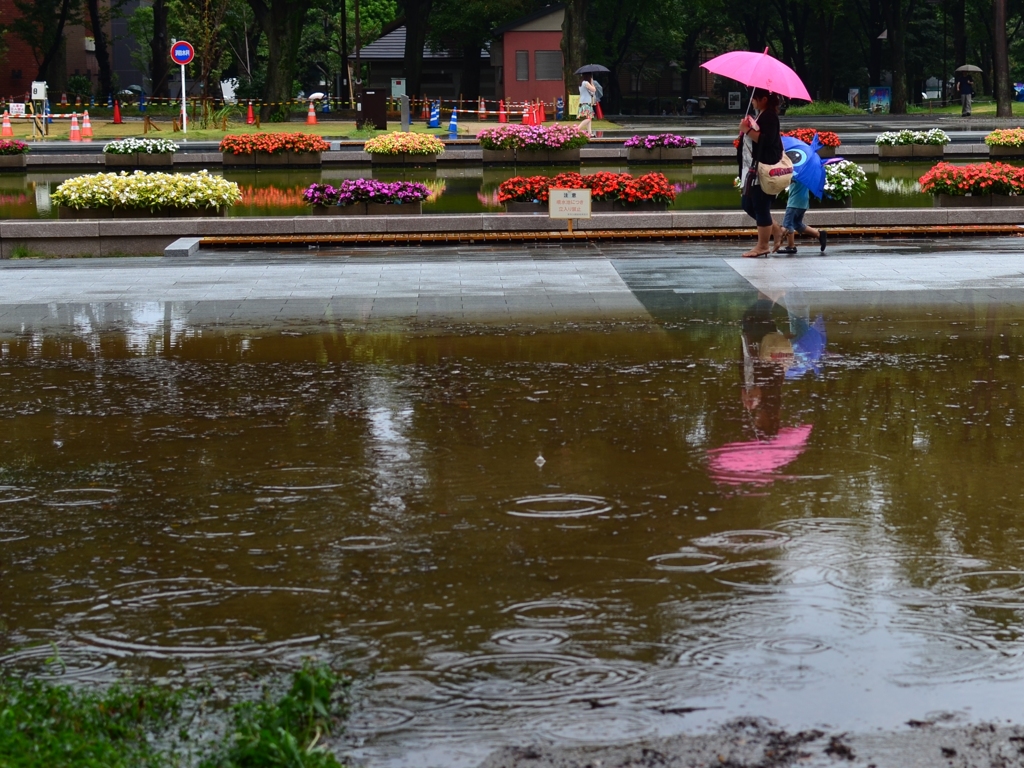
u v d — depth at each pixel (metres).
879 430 9.81
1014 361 12.30
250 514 7.93
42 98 56.16
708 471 8.76
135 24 96.81
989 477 8.54
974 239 22.52
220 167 40.78
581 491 8.33
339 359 12.76
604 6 81.94
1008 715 5.20
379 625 6.14
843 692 5.40
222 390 11.46
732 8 92.44
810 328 14.11
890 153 42.31
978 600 6.38
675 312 15.21
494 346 13.34
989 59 105.69
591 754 4.91
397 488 8.45
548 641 5.94
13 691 5.28
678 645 5.88
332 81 111.81
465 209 27.86
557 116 65.88
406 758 4.89
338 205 24.89
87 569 6.97
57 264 20.47
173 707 5.27
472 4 72.62
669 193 25.23
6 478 8.78
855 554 7.06
